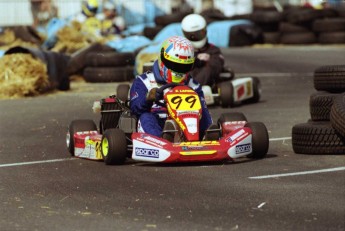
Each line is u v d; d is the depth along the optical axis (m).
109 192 25.17
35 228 21.11
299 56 75.88
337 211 21.78
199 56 47.00
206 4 102.50
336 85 32.81
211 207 22.66
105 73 63.75
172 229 20.48
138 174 27.89
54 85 57.81
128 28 98.56
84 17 80.88
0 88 55.34
